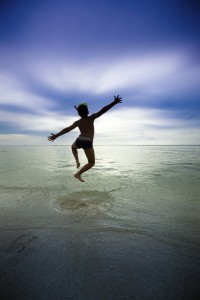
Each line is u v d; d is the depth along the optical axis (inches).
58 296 65.7
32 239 105.6
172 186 228.7
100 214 142.5
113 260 86.3
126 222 128.1
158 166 416.5
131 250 94.7
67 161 531.8
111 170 358.3
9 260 86.4
